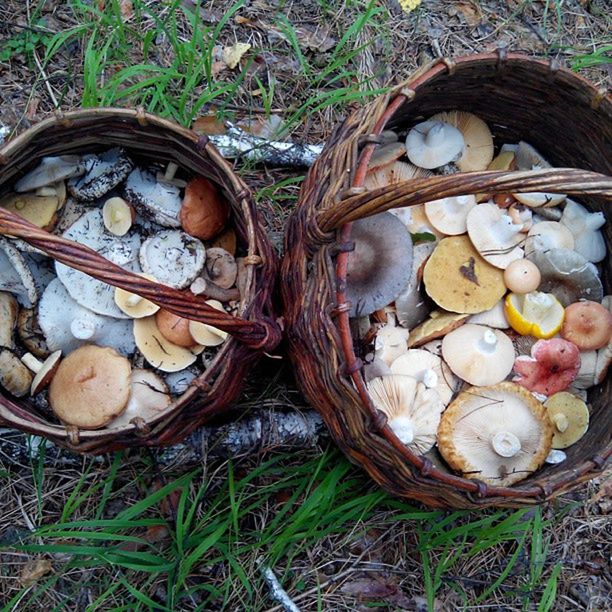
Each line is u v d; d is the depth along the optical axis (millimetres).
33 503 854
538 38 1101
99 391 746
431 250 835
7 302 781
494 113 858
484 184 589
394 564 877
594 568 902
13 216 593
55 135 753
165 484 865
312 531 831
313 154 964
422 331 808
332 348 670
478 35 1090
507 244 813
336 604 854
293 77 1019
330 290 667
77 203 827
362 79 1022
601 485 926
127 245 821
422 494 735
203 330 775
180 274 802
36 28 977
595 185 584
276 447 871
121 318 805
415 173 855
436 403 764
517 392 781
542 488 697
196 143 742
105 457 862
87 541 850
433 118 858
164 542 852
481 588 881
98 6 991
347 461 858
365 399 656
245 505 871
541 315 811
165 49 1003
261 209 952
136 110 734
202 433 845
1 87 959
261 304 740
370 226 774
